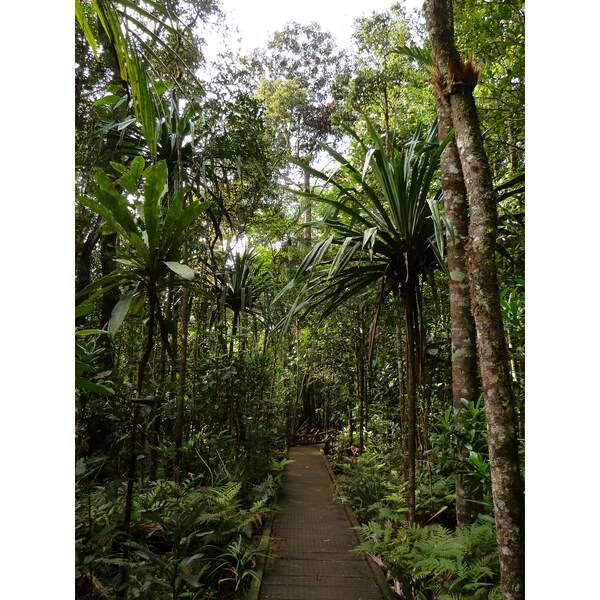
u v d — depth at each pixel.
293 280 2.81
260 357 5.29
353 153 5.41
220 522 3.07
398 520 3.28
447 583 2.11
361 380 6.68
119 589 1.88
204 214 4.71
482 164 1.45
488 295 1.38
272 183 5.75
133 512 2.75
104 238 4.28
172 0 5.29
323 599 2.68
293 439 11.65
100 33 4.08
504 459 1.29
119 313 1.69
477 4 4.13
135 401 1.86
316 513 4.63
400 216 2.72
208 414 4.49
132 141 3.87
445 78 1.57
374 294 4.68
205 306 4.75
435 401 4.58
